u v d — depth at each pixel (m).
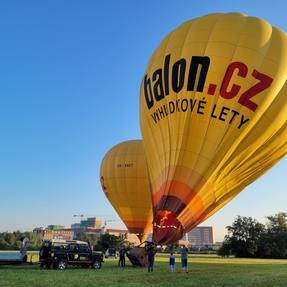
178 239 22.17
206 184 22.52
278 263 43.72
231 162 22.73
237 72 22.47
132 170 39.84
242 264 38.59
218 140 22.39
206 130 22.58
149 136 25.70
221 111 22.36
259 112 22.28
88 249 26.39
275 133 23.12
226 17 24.45
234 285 17.56
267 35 23.62
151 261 24.30
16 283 17.09
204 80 22.80
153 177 24.78
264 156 23.59
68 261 25.33
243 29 23.58
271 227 89.06
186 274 23.08
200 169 22.48
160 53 25.67
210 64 22.92
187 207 22.22
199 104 22.70
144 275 21.80
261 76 22.45
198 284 17.70
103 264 32.38
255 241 85.62
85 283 17.44
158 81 24.81
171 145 23.47
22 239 27.27
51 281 17.95
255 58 22.69
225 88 22.42
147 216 39.62
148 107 25.64
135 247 29.12
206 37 23.72
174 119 23.50
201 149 22.62
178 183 22.53
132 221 39.91
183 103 23.14
